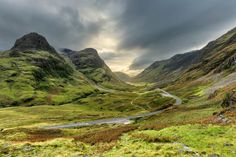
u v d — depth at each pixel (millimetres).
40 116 173000
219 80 170875
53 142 35969
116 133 40344
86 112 195250
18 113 186625
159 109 150000
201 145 24953
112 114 167000
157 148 25625
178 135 30219
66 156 28141
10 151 31875
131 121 106125
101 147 31469
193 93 177500
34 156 28969
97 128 83750
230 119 34438
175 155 22531
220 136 27469
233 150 22219
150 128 39531
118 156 25000
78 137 41969
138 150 25781
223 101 62469
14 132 65062
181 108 85812
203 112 59188
